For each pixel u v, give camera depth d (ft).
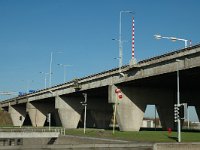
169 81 206.18
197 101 276.62
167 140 128.26
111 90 220.43
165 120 238.27
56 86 314.14
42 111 392.06
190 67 156.66
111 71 222.89
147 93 227.40
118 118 217.36
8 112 510.17
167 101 234.17
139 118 221.25
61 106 310.86
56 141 191.11
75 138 154.51
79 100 318.24
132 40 200.03
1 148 66.90
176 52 165.58
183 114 126.21
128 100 221.05
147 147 92.99
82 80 262.67
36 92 362.74
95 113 326.24
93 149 77.30
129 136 154.51
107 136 155.53
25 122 513.04
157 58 179.11
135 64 194.90
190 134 175.73
